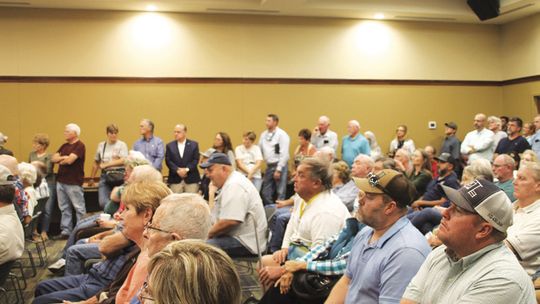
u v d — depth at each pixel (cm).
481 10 864
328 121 814
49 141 788
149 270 124
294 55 875
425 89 933
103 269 297
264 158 796
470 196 165
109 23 809
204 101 845
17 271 520
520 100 932
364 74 904
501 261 162
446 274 173
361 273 227
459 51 946
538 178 290
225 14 848
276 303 288
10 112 785
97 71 807
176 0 780
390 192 224
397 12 860
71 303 261
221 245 387
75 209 726
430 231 348
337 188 471
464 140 888
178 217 190
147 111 825
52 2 764
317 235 304
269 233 458
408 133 928
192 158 751
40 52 790
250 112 862
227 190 391
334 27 888
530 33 898
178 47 833
